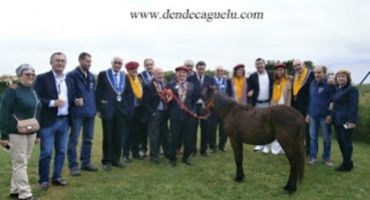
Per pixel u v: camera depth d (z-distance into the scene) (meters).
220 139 8.71
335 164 7.46
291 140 5.52
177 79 7.45
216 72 8.56
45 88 5.53
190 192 5.73
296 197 5.56
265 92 8.08
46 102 5.45
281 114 5.60
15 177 5.08
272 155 8.24
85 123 6.60
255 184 6.19
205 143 8.22
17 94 4.95
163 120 7.73
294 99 7.69
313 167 7.18
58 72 5.63
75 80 6.16
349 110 6.65
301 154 5.53
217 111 6.49
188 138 7.40
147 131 7.95
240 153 6.24
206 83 8.02
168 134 7.84
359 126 10.34
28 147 5.14
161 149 8.84
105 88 6.75
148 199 5.38
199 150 8.81
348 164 6.88
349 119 6.62
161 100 7.39
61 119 5.73
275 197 5.56
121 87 6.83
